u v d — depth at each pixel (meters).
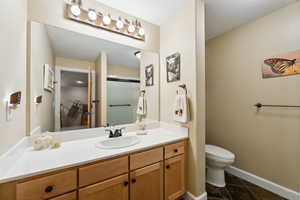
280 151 1.61
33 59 1.15
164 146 1.37
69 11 1.34
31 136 1.13
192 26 1.50
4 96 0.76
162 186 1.35
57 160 0.91
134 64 1.84
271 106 1.68
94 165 0.96
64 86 1.41
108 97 1.68
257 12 1.70
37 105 1.24
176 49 1.73
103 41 1.60
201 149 1.52
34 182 0.77
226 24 1.97
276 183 1.64
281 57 1.59
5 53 0.77
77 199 0.90
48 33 1.29
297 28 1.47
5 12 0.77
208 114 2.48
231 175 2.06
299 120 1.47
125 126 1.75
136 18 1.82
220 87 2.27
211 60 2.41
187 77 1.57
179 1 1.55
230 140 2.13
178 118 1.57
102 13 1.56
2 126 0.73
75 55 1.46
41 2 1.21
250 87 1.88
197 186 1.48
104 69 1.64
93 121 1.57
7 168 0.77
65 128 1.40
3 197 0.71
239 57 2.01
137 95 1.87
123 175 1.09
